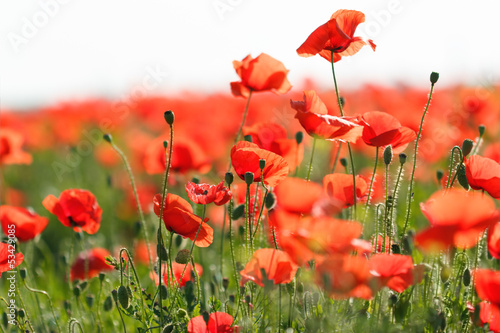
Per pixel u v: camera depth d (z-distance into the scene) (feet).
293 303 5.70
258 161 5.68
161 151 6.95
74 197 6.22
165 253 5.69
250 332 5.71
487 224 5.32
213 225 7.35
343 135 5.79
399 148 5.91
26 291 6.55
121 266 5.74
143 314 5.82
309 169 5.88
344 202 5.80
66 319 6.50
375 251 5.72
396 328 5.52
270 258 5.51
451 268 5.77
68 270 6.56
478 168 5.63
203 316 5.61
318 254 5.38
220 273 6.31
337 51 5.91
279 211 5.50
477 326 5.65
